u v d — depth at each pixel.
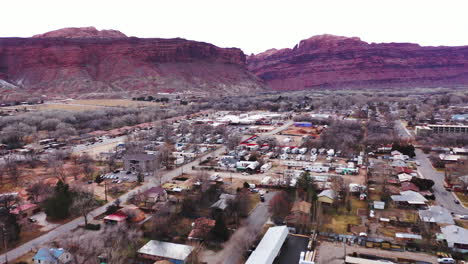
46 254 73.31
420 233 86.50
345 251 78.94
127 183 128.25
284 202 99.06
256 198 113.56
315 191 110.12
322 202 104.56
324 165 150.38
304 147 185.62
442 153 167.62
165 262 71.81
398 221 93.06
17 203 104.56
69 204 97.69
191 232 86.25
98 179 128.75
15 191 119.75
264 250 75.81
